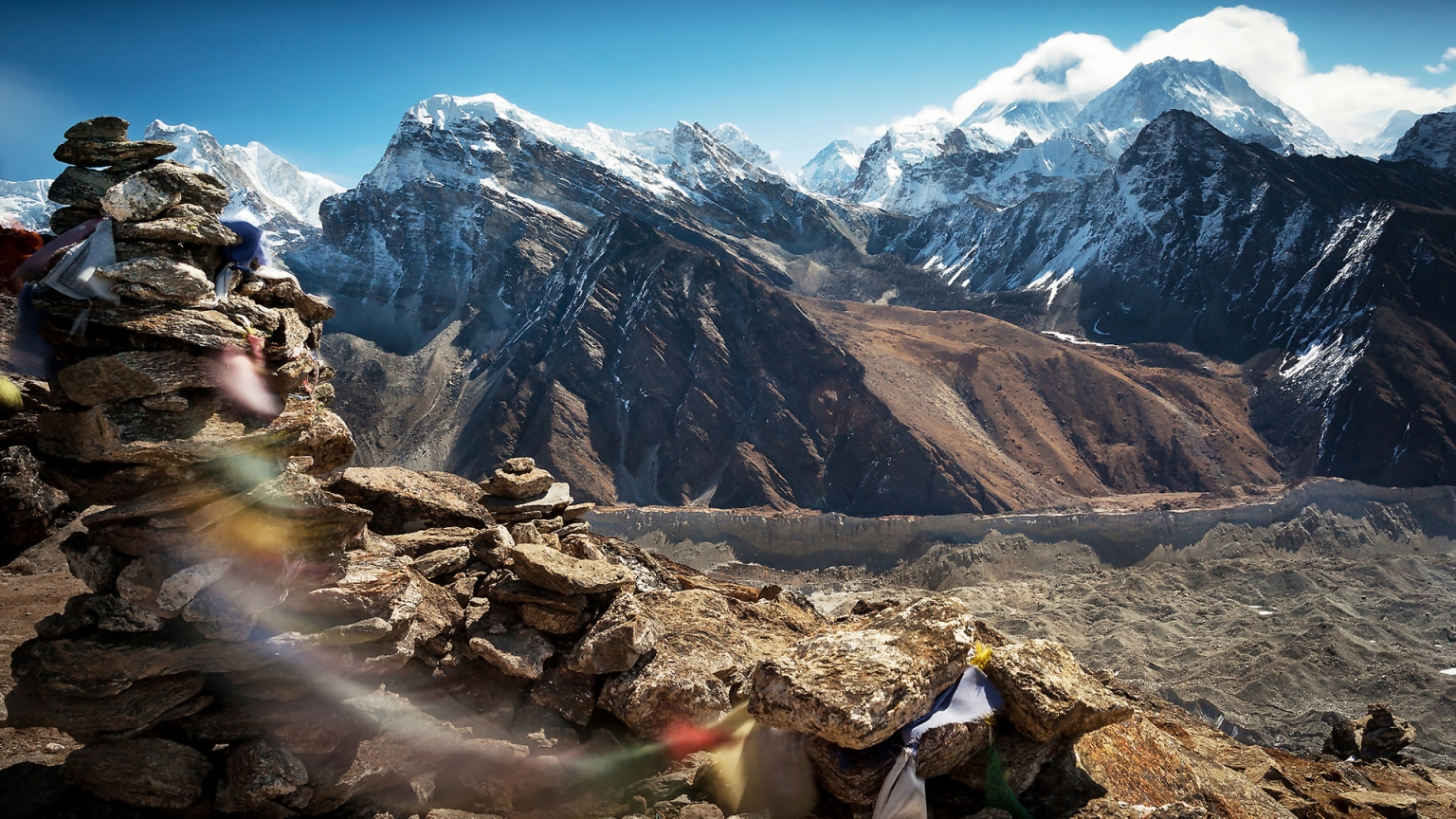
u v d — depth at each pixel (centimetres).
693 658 672
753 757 620
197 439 518
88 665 500
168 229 520
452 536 750
